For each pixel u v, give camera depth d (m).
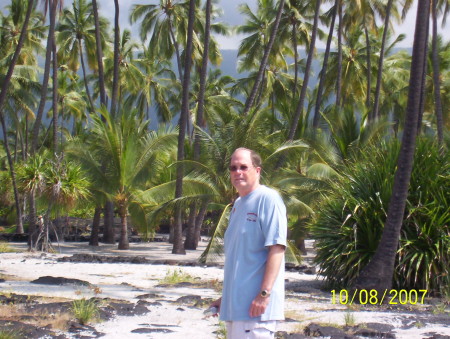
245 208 4.10
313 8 40.84
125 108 28.30
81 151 26.97
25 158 43.22
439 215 12.24
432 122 41.72
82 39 42.47
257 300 3.89
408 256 11.81
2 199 43.75
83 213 43.53
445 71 39.69
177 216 26.48
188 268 17.30
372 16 38.25
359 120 26.14
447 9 30.64
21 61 42.97
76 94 52.19
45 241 23.30
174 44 43.66
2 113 36.66
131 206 27.73
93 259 19.33
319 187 21.48
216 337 7.32
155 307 9.25
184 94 26.05
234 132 21.19
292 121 27.69
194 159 25.19
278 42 41.34
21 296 9.49
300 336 7.39
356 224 12.45
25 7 41.53
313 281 14.52
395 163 12.87
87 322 7.84
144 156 27.19
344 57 44.81
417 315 9.64
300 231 22.53
